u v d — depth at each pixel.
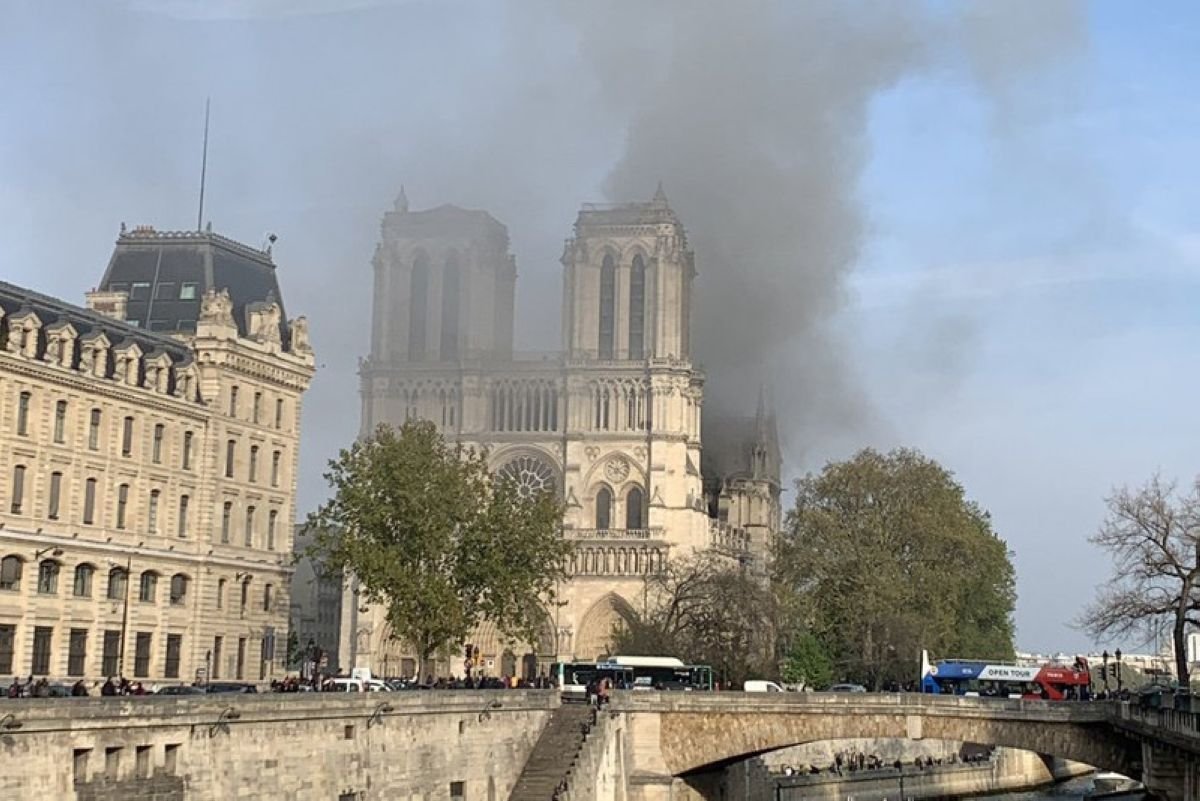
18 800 81.44
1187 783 111.12
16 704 81.44
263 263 185.75
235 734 99.25
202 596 165.75
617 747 140.62
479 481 169.50
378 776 114.50
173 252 177.62
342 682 143.12
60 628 147.50
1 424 140.50
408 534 162.62
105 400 153.25
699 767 145.62
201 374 168.50
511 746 132.62
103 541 152.75
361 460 164.88
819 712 144.50
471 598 166.75
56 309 151.38
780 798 179.12
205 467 167.12
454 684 157.62
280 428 180.50
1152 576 141.50
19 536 142.12
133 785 90.00
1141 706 124.94
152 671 159.38
